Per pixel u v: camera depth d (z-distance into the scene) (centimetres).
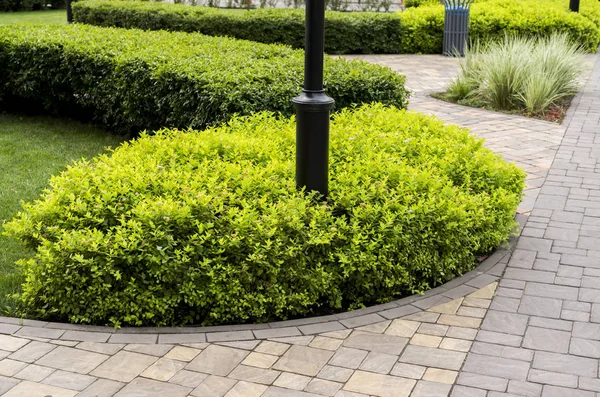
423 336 378
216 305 394
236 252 392
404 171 471
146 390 327
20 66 884
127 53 777
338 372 343
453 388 329
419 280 441
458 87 1021
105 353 359
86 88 834
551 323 392
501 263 472
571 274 454
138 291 384
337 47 1495
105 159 488
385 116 612
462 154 533
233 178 450
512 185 523
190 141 516
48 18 2050
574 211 569
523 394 325
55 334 377
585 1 1791
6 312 404
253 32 1445
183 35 959
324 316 403
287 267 399
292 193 432
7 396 320
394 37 1510
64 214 409
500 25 1455
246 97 633
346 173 464
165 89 712
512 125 870
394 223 425
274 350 363
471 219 449
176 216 393
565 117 912
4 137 805
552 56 1004
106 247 381
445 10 1454
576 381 336
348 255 411
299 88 649
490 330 384
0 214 557
